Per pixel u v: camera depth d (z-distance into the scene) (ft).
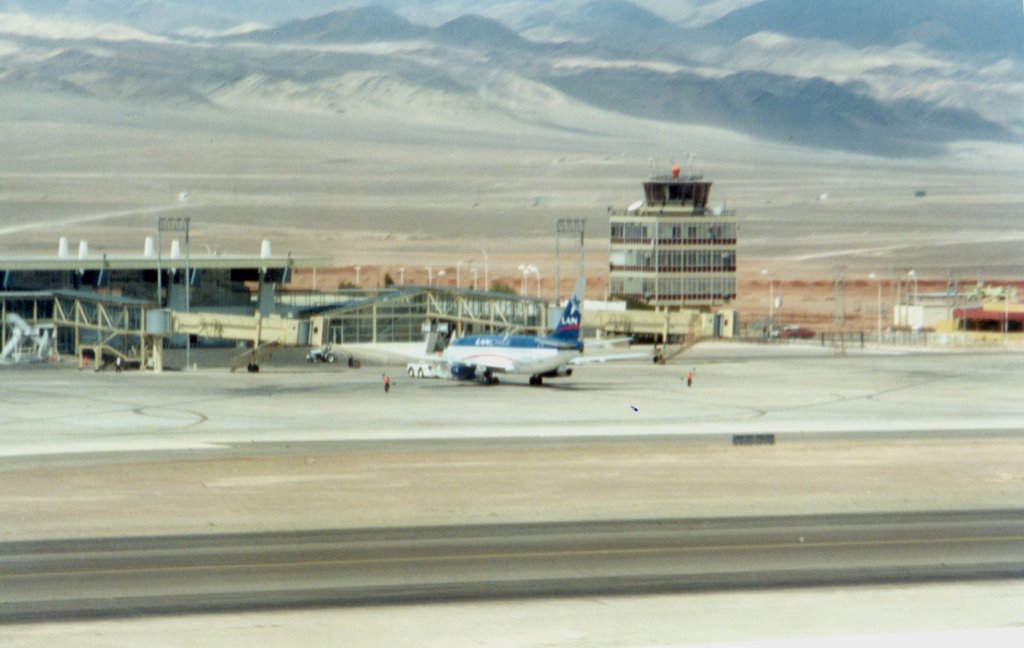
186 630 562.66
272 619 577.84
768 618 582.35
